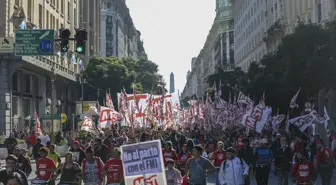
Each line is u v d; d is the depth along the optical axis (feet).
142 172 30.89
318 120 84.53
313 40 104.01
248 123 80.07
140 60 329.11
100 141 64.08
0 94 131.44
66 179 40.34
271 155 53.42
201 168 37.24
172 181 38.24
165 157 48.37
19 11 134.82
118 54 431.43
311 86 105.81
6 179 31.42
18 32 93.76
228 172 38.73
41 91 170.19
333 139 83.92
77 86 218.79
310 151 70.79
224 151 48.73
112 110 106.11
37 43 94.12
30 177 71.67
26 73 154.61
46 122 130.00
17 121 144.97
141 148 31.07
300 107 129.70
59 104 183.11
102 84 223.10
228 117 142.92
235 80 263.90
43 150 43.39
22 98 150.30
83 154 57.77
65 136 152.15
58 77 178.09
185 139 78.59
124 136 97.35
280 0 203.92
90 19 268.41
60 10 195.42
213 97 272.72
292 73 106.42
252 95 152.97
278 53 112.98
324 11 141.59
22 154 48.29
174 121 144.46
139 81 317.63
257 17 259.60
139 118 109.40
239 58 327.06
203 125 155.33
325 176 55.06
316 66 100.37
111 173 42.22
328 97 132.26
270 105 139.85
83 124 106.42
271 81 135.44
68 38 64.90
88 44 258.16
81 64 228.63
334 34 103.14
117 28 427.74
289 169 58.49
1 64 131.75
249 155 52.03
